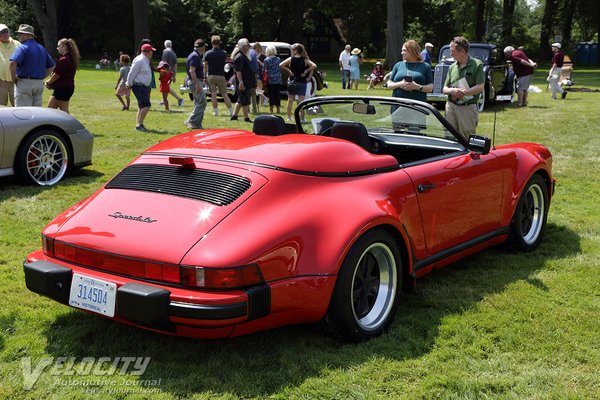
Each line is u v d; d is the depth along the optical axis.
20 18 56.31
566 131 12.06
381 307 3.56
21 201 6.24
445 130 4.49
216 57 13.04
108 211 3.26
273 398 2.88
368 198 3.44
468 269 4.70
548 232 5.71
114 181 3.56
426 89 6.48
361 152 3.71
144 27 42.56
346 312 3.25
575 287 4.30
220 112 14.70
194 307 2.78
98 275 3.05
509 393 2.91
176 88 21.97
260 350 3.34
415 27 57.69
